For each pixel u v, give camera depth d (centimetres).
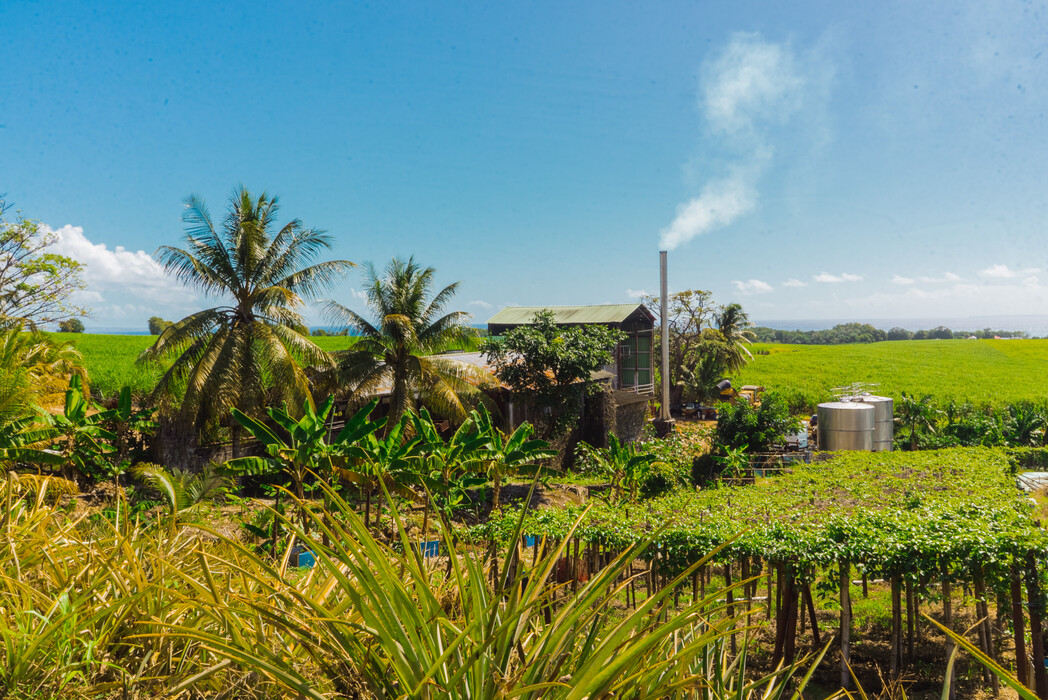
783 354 7488
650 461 1836
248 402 2039
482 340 2648
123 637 239
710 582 1114
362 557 200
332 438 2222
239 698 217
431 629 200
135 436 2036
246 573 230
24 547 305
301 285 2139
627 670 194
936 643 934
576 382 2683
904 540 809
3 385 1059
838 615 1061
